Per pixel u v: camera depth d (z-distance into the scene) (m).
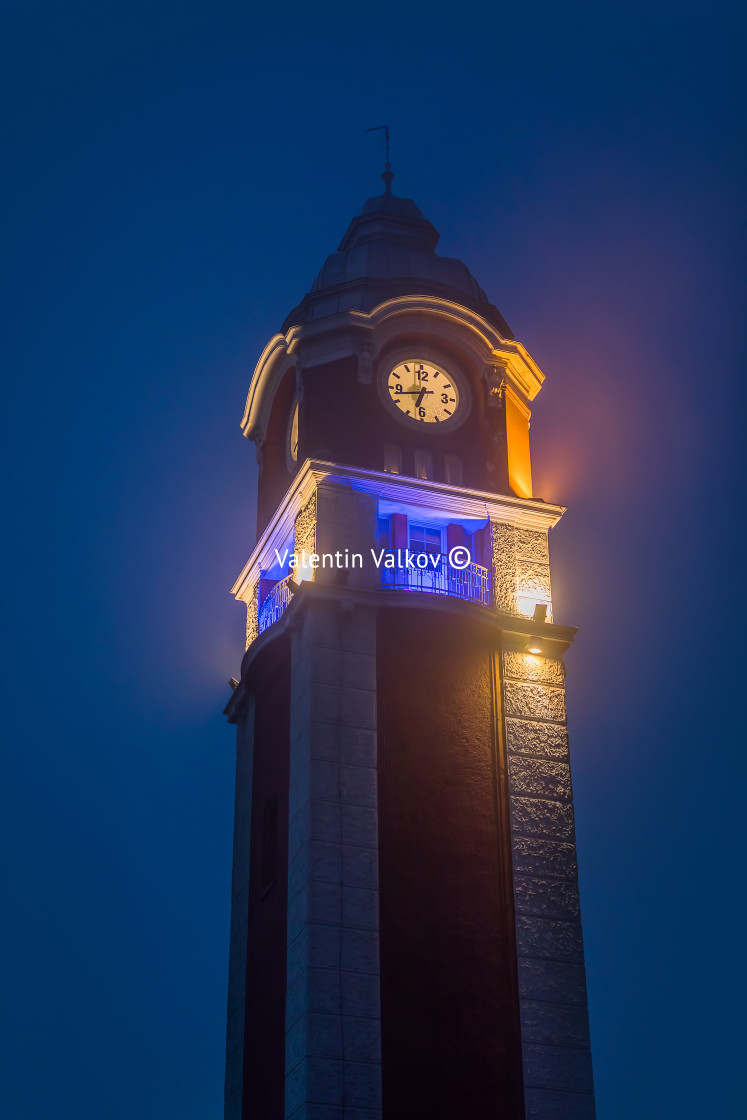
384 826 39.38
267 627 44.47
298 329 46.75
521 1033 37.91
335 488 43.94
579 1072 37.97
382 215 51.41
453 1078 36.84
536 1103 37.12
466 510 44.97
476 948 38.69
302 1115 35.31
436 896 38.97
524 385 48.84
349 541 43.28
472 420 47.00
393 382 46.66
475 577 44.09
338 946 37.38
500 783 41.16
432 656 42.22
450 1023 37.47
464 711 41.81
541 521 45.81
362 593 42.03
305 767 39.69
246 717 46.56
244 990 41.75
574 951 39.59
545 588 45.00
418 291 47.78
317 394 45.91
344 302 47.59
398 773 40.22
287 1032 37.38
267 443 49.84
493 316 48.72
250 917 42.31
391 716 40.94
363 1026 36.66
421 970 37.88
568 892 40.38
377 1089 36.06
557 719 42.78
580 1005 38.88
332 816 39.03
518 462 47.09
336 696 40.69
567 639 43.84
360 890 38.31
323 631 41.50
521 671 43.12
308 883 37.97
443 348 47.59
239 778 45.88
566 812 41.53
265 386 49.59
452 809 40.31
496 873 39.91
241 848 44.56
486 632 42.94
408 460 45.69
